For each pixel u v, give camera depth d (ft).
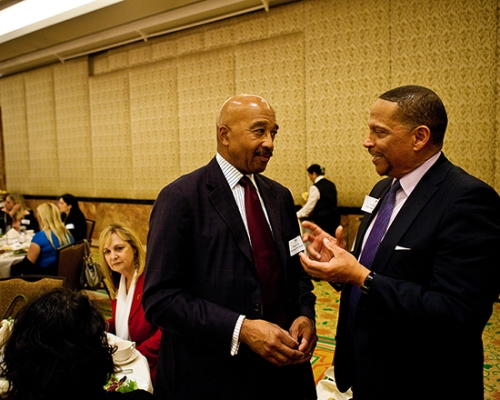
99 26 20.58
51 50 24.36
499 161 13.26
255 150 3.99
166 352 4.28
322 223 15.01
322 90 16.74
